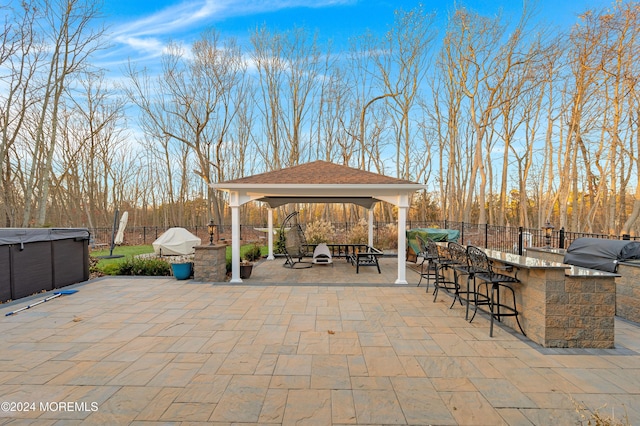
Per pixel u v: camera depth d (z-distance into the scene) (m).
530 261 3.96
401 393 2.61
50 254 6.18
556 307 3.53
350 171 8.02
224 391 2.63
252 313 4.76
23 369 3.00
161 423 2.22
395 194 6.91
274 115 21.59
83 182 21.20
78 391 2.62
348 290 6.23
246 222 27.03
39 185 16.84
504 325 4.27
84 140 19.11
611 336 3.51
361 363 3.15
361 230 13.01
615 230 14.65
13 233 5.45
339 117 22.33
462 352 3.42
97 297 5.67
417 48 20.16
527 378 2.86
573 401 2.28
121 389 2.66
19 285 5.56
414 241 9.31
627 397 2.56
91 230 17.67
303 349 3.48
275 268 8.99
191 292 6.04
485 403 2.47
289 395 2.58
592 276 3.49
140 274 7.80
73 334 3.90
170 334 3.91
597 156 15.80
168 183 25.14
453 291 6.04
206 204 27.50
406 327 4.19
